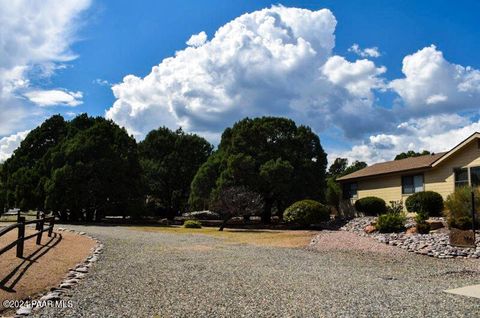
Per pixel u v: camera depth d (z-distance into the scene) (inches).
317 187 1480.1
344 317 267.0
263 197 1440.7
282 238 820.6
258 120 1540.4
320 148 1536.7
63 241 630.5
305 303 300.0
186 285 356.5
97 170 1396.4
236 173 1389.0
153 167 1925.4
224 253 582.9
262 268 457.1
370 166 1358.3
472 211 633.6
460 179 960.3
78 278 376.2
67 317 257.6
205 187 1530.5
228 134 1637.6
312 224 1181.1
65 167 1355.8
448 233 669.9
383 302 305.3
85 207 1424.7
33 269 389.1
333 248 654.5
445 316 271.7
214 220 1651.1
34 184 1453.0
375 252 605.3
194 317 263.6
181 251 593.9
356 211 1253.1
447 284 384.8
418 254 585.0
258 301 304.2
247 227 1285.7
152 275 400.8
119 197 1461.6
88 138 1434.5
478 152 917.8
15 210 1893.5
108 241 696.4
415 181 1085.1
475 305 299.7
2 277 343.6
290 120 1525.6
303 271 444.5
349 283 379.2
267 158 1457.9
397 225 764.6
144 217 1715.1
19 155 1641.2
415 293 338.3
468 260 536.4
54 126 1672.0
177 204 2014.0
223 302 300.5
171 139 2033.7
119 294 319.9
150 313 270.5
